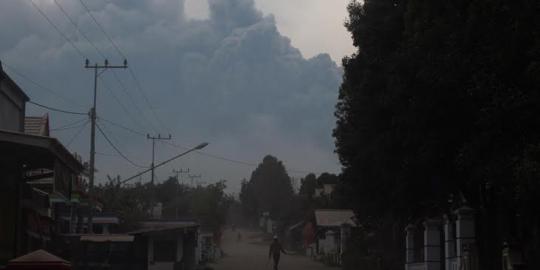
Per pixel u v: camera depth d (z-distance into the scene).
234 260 59.12
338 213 69.94
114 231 48.81
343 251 49.62
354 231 53.03
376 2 17.53
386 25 16.94
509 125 11.94
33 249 22.70
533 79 11.15
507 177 12.20
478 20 12.17
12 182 17.58
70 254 28.53
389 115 17.11
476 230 19.62
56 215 34.19
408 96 14.95
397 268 36.69
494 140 12.47
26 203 20.97
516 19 11.35
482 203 17.91
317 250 66.31
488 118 11.98
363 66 17.98
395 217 21.97
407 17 14.48
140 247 30.67
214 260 56.19
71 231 35.53
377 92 17.16
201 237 53.06
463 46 12.48
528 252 19.09
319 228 67.06
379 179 19.88
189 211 87.75
